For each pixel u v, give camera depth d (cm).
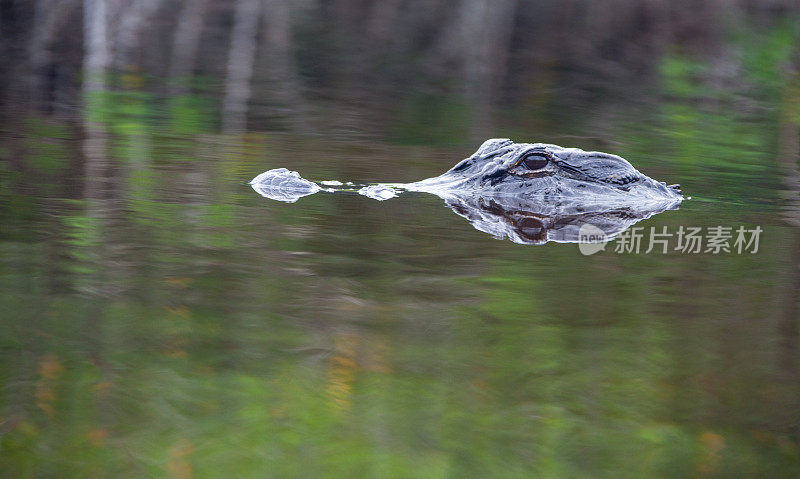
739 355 988
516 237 1527
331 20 5609
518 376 921
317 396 862
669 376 928
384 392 877
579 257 1406
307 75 4950
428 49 5491
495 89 4825
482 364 947
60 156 2275
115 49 5062
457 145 3014
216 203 1705
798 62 5322
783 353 994
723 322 1097
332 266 1284
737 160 2845
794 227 1694
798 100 4675
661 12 5519
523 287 1221
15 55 4919
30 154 2277
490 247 1442
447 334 1030
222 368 915
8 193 1716
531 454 772
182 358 936
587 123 3791
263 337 999
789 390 899
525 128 3584
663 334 1048
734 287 1252
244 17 5312
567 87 4888
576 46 5541
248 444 773
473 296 1172
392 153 2723
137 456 747
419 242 1452
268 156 2520
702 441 802
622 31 5547
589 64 5388
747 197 2069
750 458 776
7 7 5338
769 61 5306
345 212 1666
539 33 5597
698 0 5512
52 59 4909
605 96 4669
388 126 3488
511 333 1038
